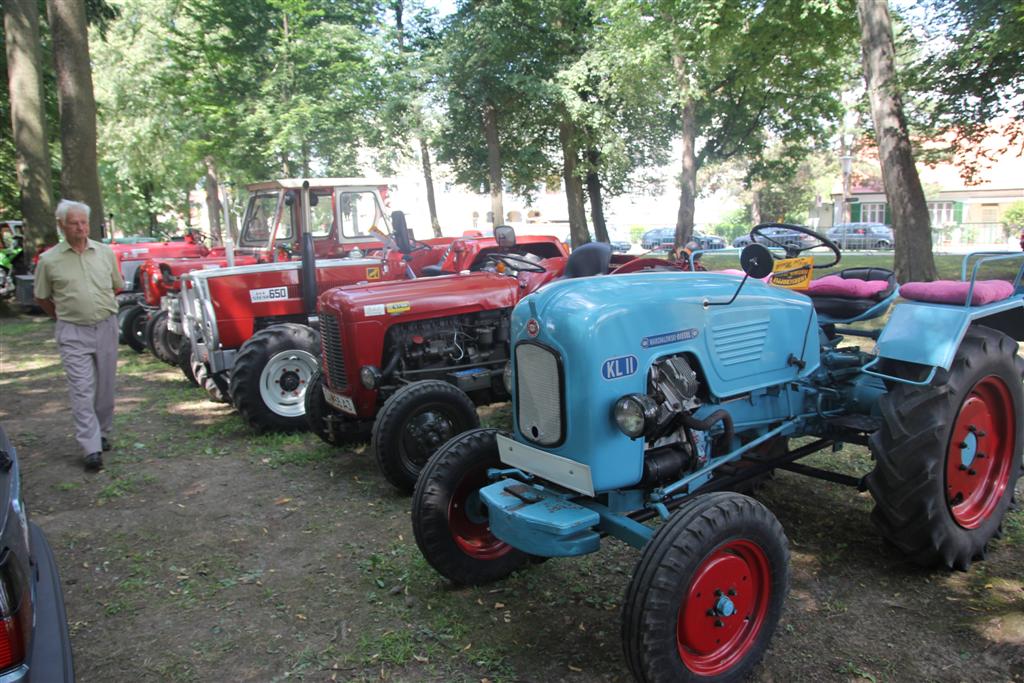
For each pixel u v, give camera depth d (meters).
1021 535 3.47
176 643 2.87
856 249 29.84
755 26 14.20
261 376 5.57
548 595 3.12
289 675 2.63
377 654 2.73
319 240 8.17
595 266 4.50
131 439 5.60
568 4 17.47
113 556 3.64
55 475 4.83
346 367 4.66
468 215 41.34
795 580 3.13
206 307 5.95
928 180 39.19
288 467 4.93
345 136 17.84
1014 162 38.28
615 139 19.03
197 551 3.68
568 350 2.54
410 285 4.97
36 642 1.88
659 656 2.25
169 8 21.72
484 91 17.59
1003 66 11.35
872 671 2.51
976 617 2.79
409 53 18.48
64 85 11.14
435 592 3.19
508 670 2.60
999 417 3.33
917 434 2.92
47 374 8.34
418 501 3.08
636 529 2.49
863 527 3.62
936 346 2.92
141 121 24.47
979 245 31.81
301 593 3.23
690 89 17.39
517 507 2.68
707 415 2.90
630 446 2.60
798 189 43.81
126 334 9.59
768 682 2.48
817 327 3.34
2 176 21.11
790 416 3.29
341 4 17.70
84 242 4.80
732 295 2.98
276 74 17.27
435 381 4.32
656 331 2.68
